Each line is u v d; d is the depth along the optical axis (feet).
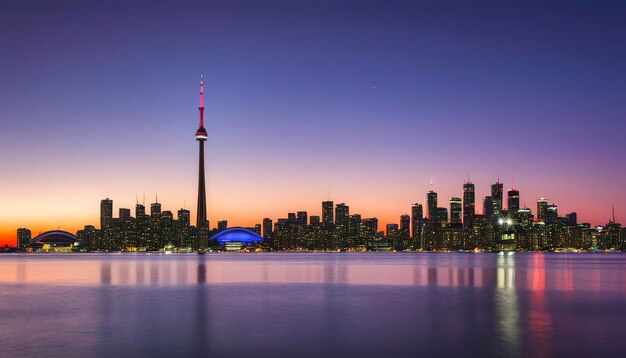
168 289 226.79
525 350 96.27
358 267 488.85
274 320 133.49
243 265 557.33
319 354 93.86
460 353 94.27
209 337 110.01
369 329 119.44
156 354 94.38
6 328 122.31
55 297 193.88
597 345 100.27
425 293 203.92
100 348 99.40
